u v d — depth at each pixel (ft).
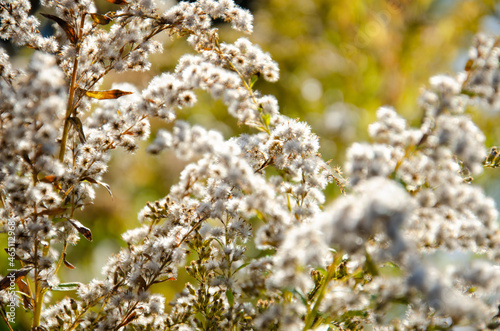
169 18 3.30
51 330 3.24
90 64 3.27
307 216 3.16
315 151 3.23
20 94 3.01
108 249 5.21
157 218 3.31
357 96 7.26
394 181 3.04
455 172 3.16
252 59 3.31
